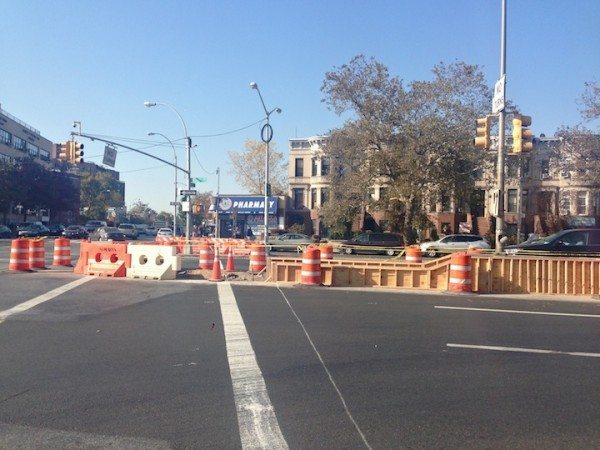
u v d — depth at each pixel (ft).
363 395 19.89
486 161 130.93
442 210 171.42
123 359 24.40
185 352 25.72
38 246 63.36
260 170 235.40
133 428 16.69
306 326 32.07
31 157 226.58
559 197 162.40
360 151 131.03
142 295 43.68
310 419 17.49
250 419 17.43
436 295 47.83
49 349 26.08
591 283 50.42
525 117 56.39
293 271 55.06
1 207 201.77
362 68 128.88
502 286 50.96
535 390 20.74
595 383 21.72
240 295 44.52
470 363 24.45
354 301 42.63
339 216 141.49
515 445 15.65
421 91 126.00
